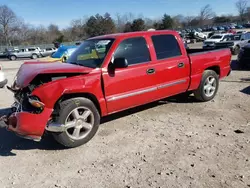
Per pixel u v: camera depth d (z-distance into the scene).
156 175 3.59
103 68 4.73
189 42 40.00
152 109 6.36
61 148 4.56
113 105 4.92
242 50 12.38
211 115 5.78
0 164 4.12
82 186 3.46
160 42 5.65
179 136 4.77
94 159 4.12
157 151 4.25
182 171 3.64
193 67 6.18
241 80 9.48
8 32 79.69
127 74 5.00
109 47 4.94
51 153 4.40
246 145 4.29
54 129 4.25
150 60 5.40
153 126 5.30
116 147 4.48
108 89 4.80
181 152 4.17
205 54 6.49
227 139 4.54
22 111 4.19
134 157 4.11
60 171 3.84
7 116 4.53
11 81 12.56
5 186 3.54
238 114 5.77
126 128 5.27
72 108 4.36
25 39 80.44
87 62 5.04
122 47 5.05
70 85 4.32
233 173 3.53
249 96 7.16
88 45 5.52
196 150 4.21
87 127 4.61
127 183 3.46
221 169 3.63
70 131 4.53
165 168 3.74
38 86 4.22
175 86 5.86
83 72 4.49
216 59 6.70
